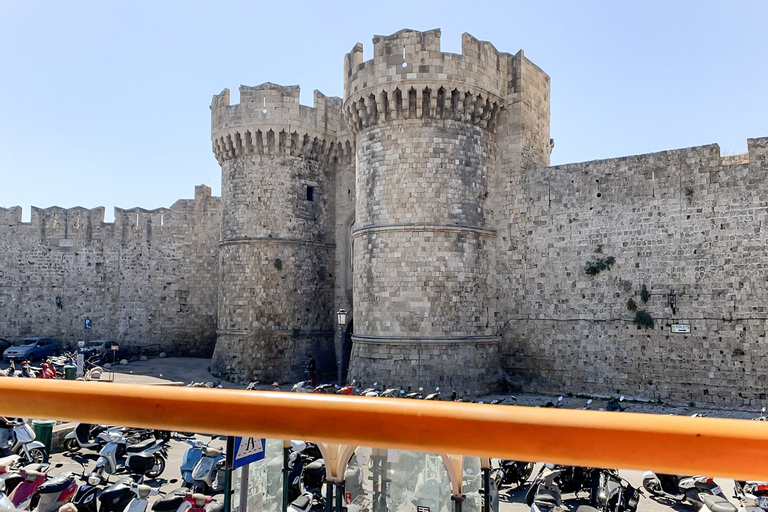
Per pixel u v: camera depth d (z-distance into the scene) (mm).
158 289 53531
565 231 31734
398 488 9586
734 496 14969
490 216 33781
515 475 16875
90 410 2471
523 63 34281
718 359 26984
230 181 42781
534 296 32438
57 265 54188
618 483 14203
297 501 12359
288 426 2289
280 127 41469
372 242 32562
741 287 26703
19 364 46188
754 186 26719
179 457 20125
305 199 42625
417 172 31906
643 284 29219
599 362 30156
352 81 33656
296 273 41750
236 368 40125
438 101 32094
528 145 34406
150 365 46719
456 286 31734
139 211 54344
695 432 1927
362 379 31703
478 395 31266
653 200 29281
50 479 13555
